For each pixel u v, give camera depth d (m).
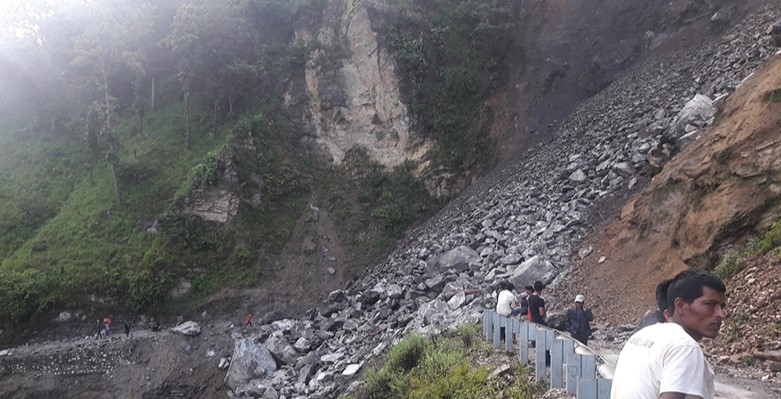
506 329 10.78
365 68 35.78
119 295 27.59
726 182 13.41
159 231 29.64
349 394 14.44
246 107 34.91
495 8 36.88
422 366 12.17
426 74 34.81
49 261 28.94
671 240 14.48
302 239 31.02
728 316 10.40
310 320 24.72
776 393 7.64
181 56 34.59
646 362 3.28
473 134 33.25
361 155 34.50
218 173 30.91
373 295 23.55
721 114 16.42
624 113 24.92
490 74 35.31
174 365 24.02
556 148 27.09
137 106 38.25
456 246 23.20
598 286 15.64
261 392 19.86
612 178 20.69
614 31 33.38
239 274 28.95
